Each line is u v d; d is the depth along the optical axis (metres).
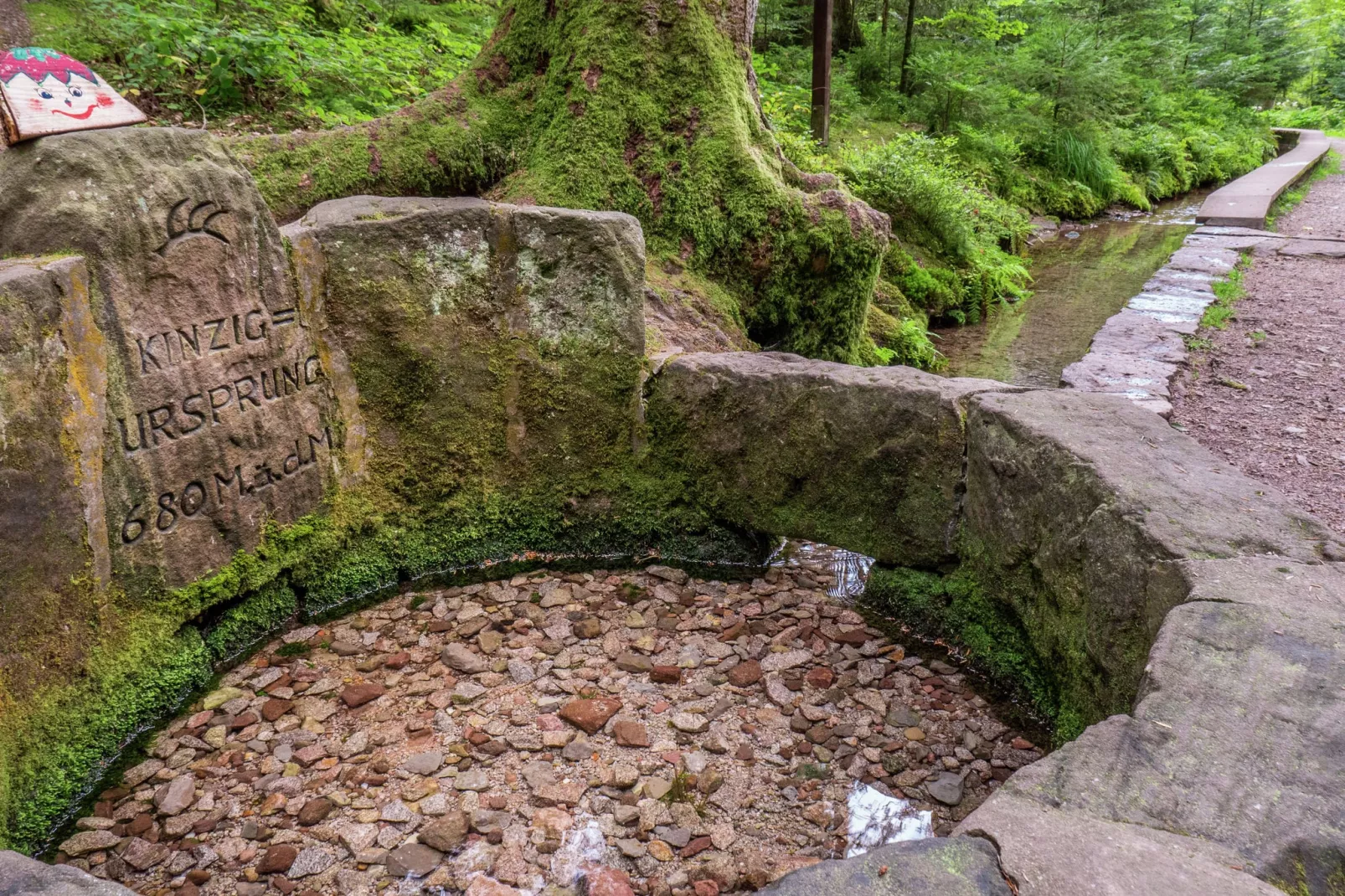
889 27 12.99
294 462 2.90
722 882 1.96
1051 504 2.38
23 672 2.12
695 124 4.16
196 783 2.28
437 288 3.11
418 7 7.99
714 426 3.32
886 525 3.05
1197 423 4.46
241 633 2.85
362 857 2.03
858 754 2.40
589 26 4.03
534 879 1.97
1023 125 12.17
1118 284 8.18
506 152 4.12
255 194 2.65
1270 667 1.50
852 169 7.62
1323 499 3.60
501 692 2.65
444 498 3.32
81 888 1.28
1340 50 28.89
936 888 1.12
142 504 2.44
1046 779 1.33
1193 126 17.48
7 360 2.02
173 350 2.47
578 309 3.28
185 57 5.34
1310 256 8.49
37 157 2.20
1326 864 1.14
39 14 5.16
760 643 2.92
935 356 5.92
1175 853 1.15
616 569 3.41
